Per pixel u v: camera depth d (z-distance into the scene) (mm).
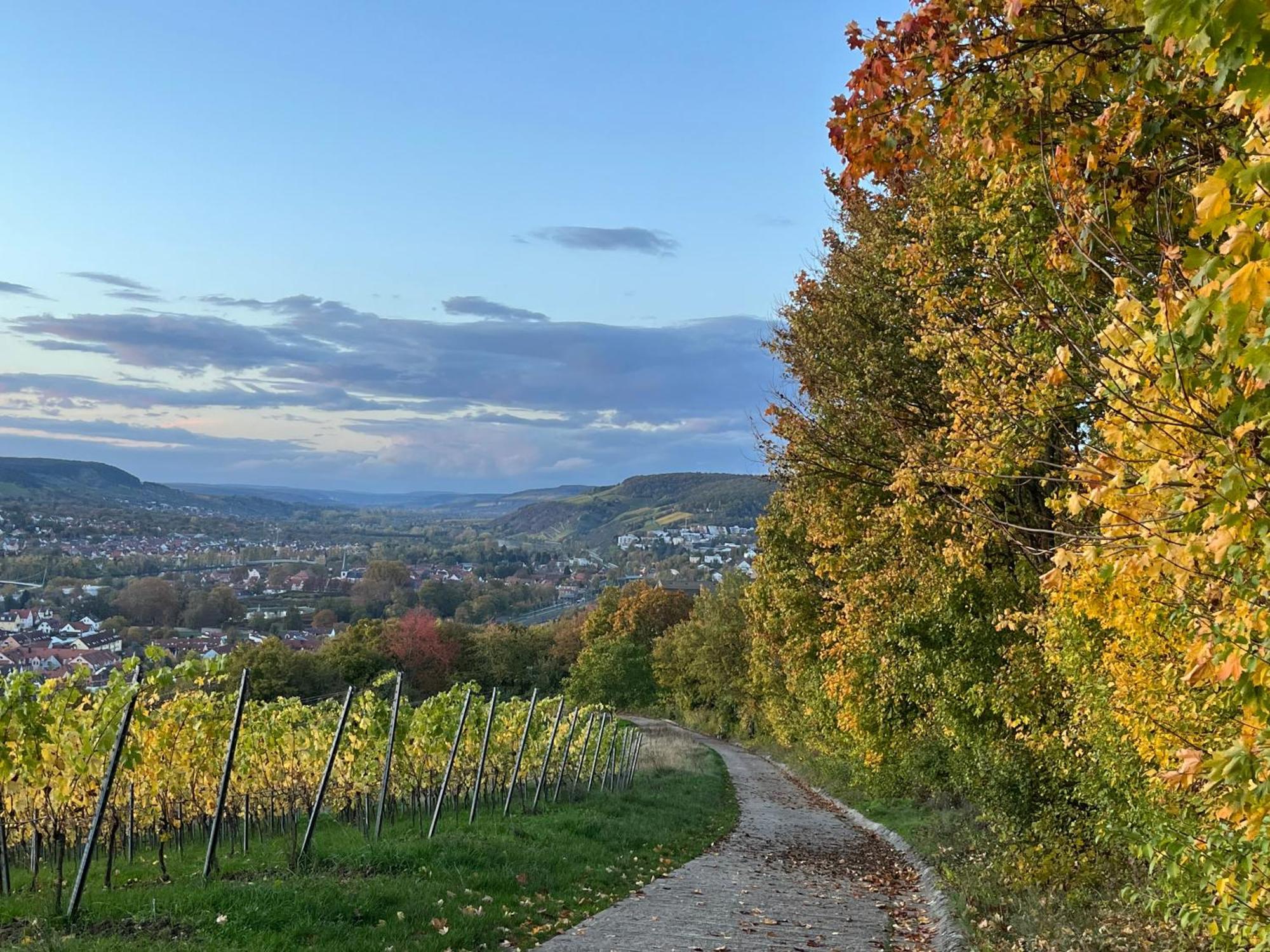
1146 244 6133
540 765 25906
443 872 11844
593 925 10781
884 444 16406
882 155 5980
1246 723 4184
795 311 19625
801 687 32969
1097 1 5383
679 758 44000
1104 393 4602
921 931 11789
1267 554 3307
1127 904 9547
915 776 23641
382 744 19172
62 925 8375
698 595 83500
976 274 10820
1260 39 2707
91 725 12086
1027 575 13422
